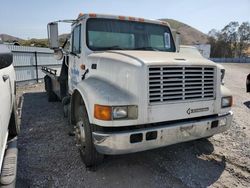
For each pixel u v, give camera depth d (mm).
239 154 3742
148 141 2701
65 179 2971
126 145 2609
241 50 81562
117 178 3004
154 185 2861
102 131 2723
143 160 3498
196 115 2969
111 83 2936
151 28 4316
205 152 3807
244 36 81688
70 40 4598
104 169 3215
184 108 2855
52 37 4117
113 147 2613
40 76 13703
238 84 12977
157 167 3307
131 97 2664
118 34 3979
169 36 4535
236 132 4715
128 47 4031
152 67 2633
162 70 2686
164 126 2779
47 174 3086
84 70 3783
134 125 2711
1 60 1646
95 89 2879
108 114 2576
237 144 4121
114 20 3996
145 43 4211
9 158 2578
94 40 3814
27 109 6660
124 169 3229
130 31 4086
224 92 3299
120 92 2738
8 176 2281
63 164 3354
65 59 5051
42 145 4023
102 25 3889
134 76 2641
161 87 2693
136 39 4129
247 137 4457
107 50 3793
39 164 3350
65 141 4199
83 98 3029
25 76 12562
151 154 3697
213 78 3086
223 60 59094
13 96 3375
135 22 4180
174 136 2828
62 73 5445
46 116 5867
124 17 4090
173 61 2777
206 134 3109
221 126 3240
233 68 30328
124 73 2752
